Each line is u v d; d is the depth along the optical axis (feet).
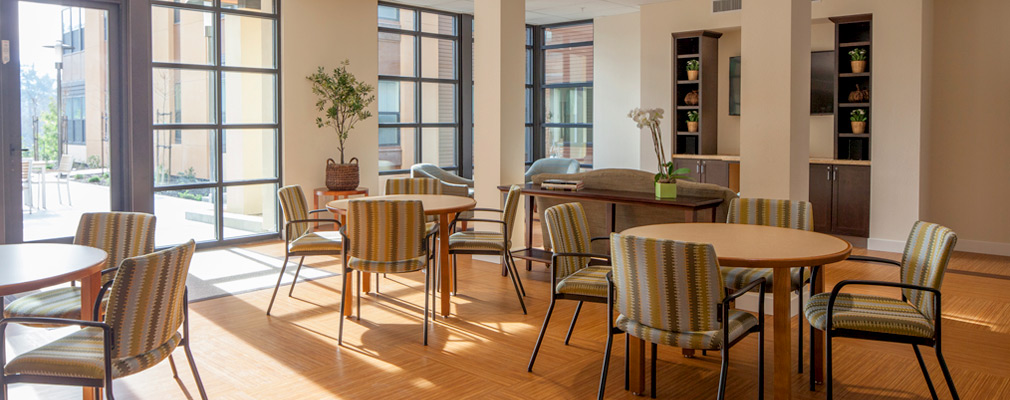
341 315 14.61
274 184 26.91
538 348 12.98
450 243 17.16
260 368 13.16
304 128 26.81
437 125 33.76
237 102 25.57
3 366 8.97
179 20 23.80
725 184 28.71
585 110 36.50
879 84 24.77
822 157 27.89
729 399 11.69
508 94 22.48
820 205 26.43
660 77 30.78
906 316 10.47
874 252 24.63
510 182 22.81
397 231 14.52
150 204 23.35
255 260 23.13
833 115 27.58
